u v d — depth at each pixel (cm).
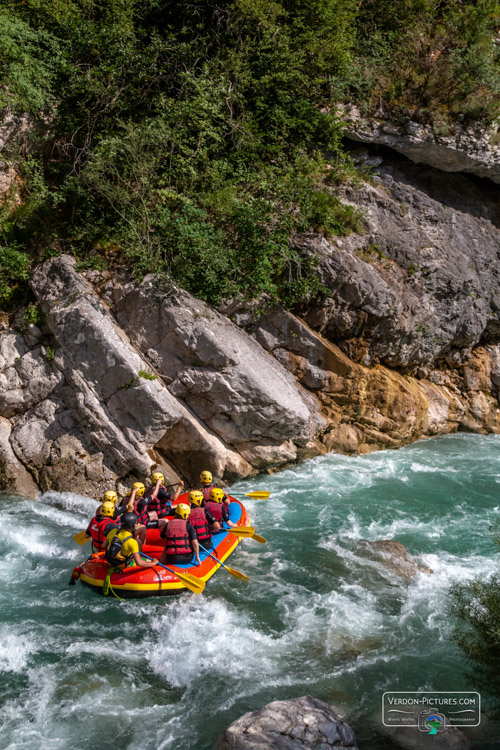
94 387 1012
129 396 995
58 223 1215
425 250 1302
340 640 666
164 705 572
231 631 686
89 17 1350
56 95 1277
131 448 992
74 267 1116
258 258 1119
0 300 1128
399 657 636
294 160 1288
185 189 1210
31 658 637
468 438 1394
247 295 1123
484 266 1409
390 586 773
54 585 779
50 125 1283
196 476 1054
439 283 1302
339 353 1190
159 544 813
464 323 1371
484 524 953
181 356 1042
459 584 769
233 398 1021
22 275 1128
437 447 1321
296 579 793
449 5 1470
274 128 1313
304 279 1149
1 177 1222
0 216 1205
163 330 1046
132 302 1072
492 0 1407
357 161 1390
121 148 1170
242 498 1036
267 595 757
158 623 705
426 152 1370
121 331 1063
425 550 870
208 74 1274
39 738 530
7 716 554
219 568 819
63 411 1032
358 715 551
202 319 1041
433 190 1434
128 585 730
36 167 1266
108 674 615
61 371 1038
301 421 1066
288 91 1323
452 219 1400
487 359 1459
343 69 1328
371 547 862
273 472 1141
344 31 1362
